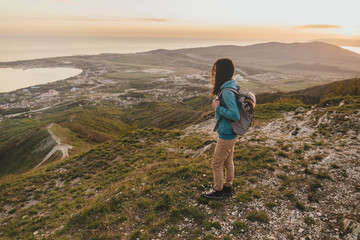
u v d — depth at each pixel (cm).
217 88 442
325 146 951
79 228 584
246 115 427
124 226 533
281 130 1608
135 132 2244
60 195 1274
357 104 1560
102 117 16925
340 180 639
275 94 7700
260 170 761
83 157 1859
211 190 587
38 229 831
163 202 583
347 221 452
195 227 492
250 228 477
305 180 659
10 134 13688
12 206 1245
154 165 1034
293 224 478
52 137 7569
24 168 5962
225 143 471
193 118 10406
